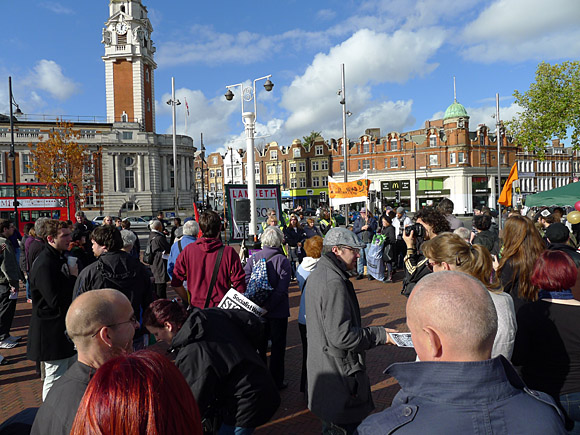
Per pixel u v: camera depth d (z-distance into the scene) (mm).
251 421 2582
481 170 59031
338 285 2844
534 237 3234
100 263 4000
